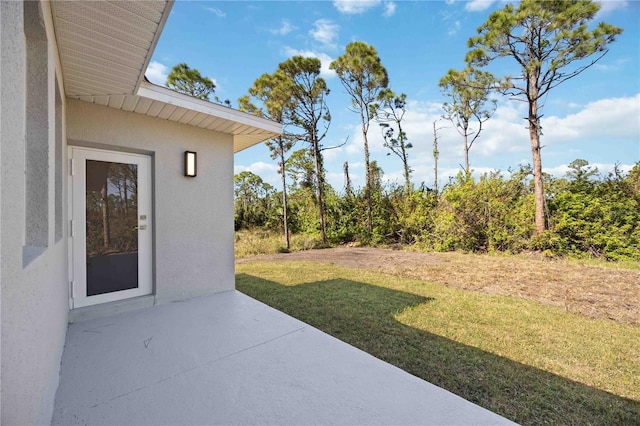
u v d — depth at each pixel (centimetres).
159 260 385
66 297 294
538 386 234
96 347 260
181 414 175
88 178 341
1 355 80
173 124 398
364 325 358
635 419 198
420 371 253
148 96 323
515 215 930
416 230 1176
